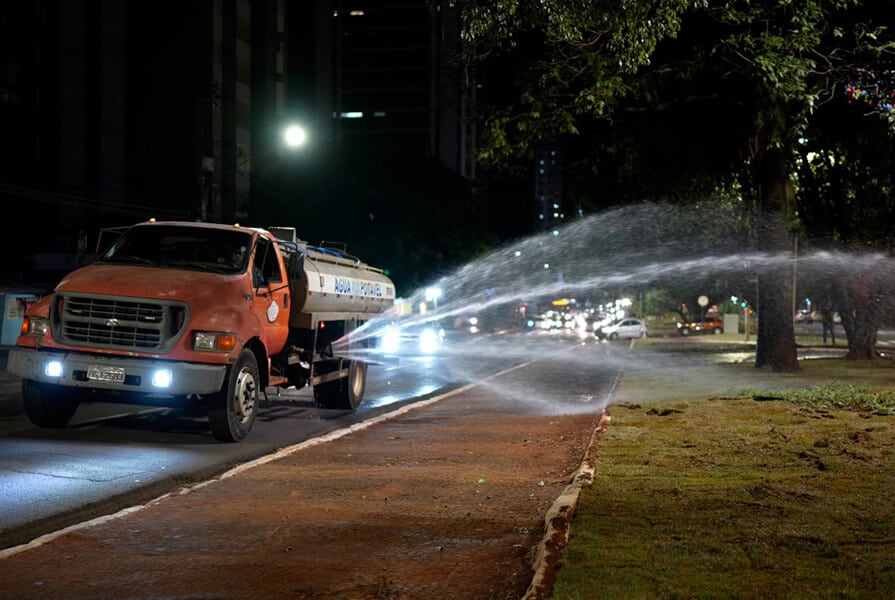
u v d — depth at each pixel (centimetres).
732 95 2092
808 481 798
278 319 1277
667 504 698
